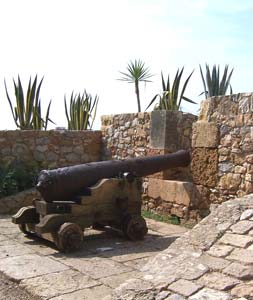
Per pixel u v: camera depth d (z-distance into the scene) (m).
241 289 2.84
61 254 4.83
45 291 3.60
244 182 5.90
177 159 6.59
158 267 3.38
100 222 5.70
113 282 3.87
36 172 8.49
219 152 6.31
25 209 5.44
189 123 7.62
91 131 9.27
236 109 6.08
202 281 3.02
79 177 5.42
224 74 13.34
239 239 3.45
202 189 6.58
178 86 10.15
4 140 8.47
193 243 3.59
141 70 13.09
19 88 10.33
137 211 5.80
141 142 8.09
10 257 4.62
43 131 8.84
